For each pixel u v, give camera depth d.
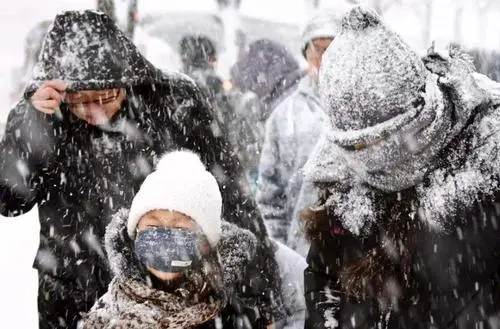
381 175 2.24
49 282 2.96
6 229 6.72
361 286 2.36
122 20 8.15
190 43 6.54
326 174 2.46
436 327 2.27
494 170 2.13
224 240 2.46
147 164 2.93
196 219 2.23
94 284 2.93
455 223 2.16
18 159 2.87
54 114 2.87
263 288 2.70
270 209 4.21
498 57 7.48
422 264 2.26
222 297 2.27
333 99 2.21
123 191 2.91
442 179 2.19
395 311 2.35
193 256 2.18
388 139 2.14
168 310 2.13
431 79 2.21
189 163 2.30
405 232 2.28
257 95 6.75
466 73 2.20
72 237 2.94
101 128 2.91
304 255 3.84
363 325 2.44
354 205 2.40
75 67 2.70
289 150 4.16
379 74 2.14
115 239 2.34
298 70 6.76
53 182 2.95
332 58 2.23
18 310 4.90
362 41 2.18
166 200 2.20
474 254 2.17
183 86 3.03
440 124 2.13
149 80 2.82
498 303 2.20
